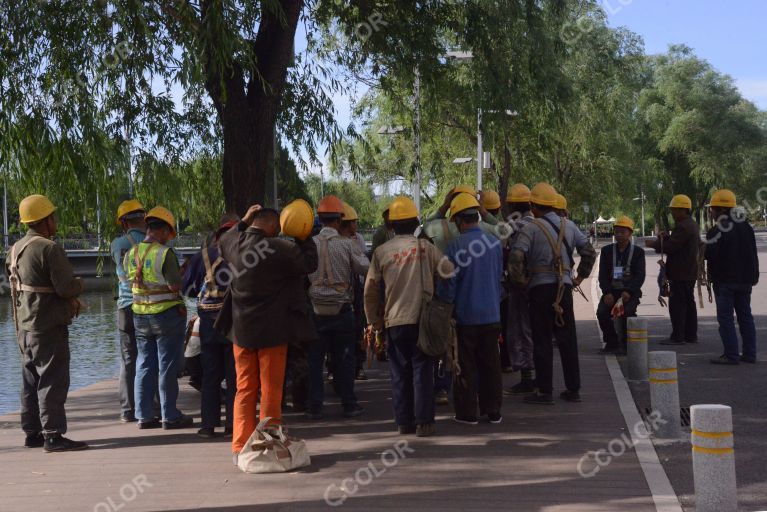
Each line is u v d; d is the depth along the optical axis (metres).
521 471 6.14
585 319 17.25
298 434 7.62
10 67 9.80
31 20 9.59
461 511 5.26
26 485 6.12
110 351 18.44
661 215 64.94
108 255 10.76
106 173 10.22
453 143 26.92
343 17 13.33
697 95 59.66
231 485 5.98
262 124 10.92
